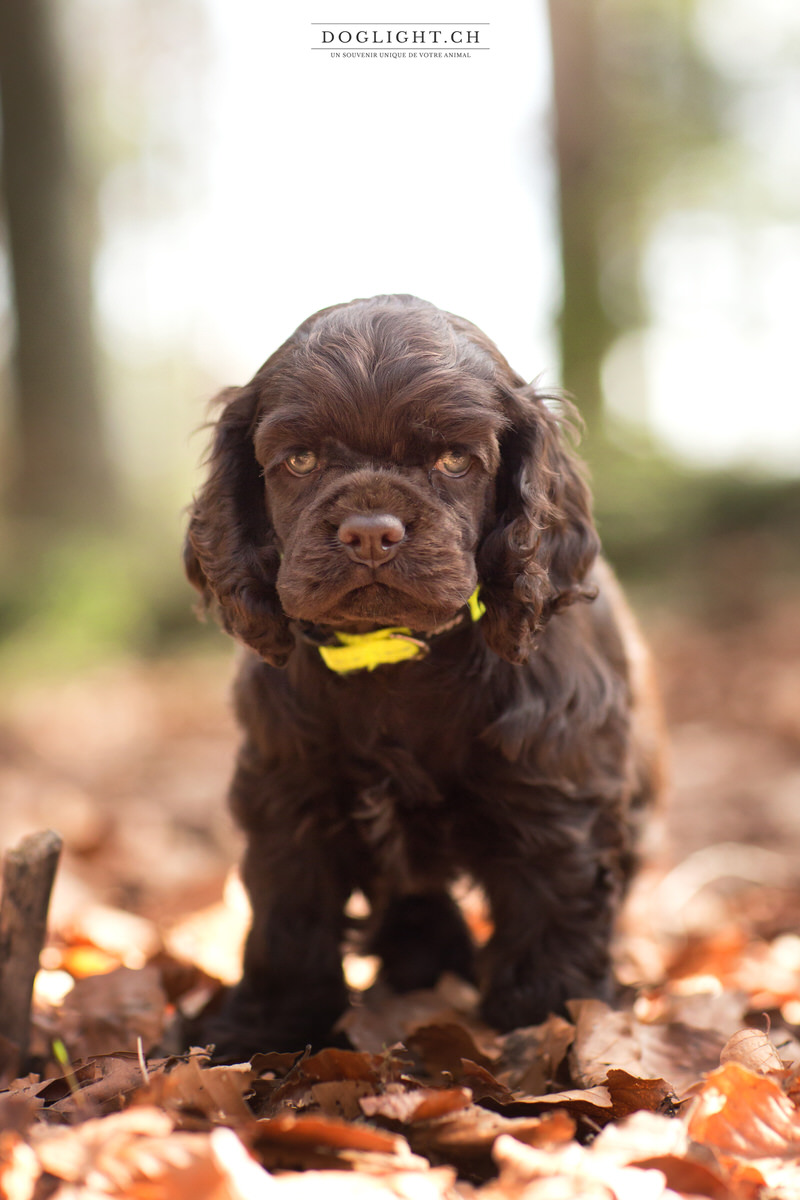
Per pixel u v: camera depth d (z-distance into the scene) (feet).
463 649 7.81
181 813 17.92
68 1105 6.39
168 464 67.05
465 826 8.13
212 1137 5.08
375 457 7.22
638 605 30.96
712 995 8.80
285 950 8.36
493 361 7.89
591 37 35.58
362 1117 6.04
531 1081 7.07
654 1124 5.73
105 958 10.30
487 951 8.42
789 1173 5.46
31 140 35.45
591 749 8.08
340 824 8.20
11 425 37.73
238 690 8.41
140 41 62.03
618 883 8.49
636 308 37.83
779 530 33.53
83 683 29.84
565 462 8.40
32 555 33.63
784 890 13.17
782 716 21.27
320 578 6.98
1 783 20.04
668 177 41.19
